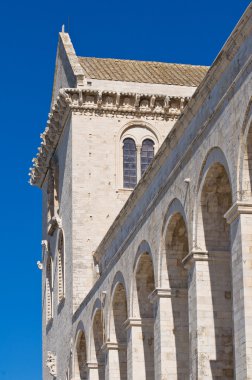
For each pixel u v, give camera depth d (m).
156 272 49.50
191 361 42.78
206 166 41.91
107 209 76.06
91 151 76.94
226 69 39.50
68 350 74.75
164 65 85.19
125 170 77.44
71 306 74.19
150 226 51.31
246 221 36.97
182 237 48.56
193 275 42.72
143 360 54.16
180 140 46.19
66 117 78.94
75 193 75.94
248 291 36.38
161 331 48.34
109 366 60.19
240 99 37.41
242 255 36.69
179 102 78.19
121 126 77.75
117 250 61.75
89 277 74.19
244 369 36.06
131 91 79.06
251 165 37.09
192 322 42.75
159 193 49.53
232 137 38.25
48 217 86.50
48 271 87.56
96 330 66.44
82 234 75.19
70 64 80.12
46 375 87.00
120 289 59.69
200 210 42.84
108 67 82.12
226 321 42.28
